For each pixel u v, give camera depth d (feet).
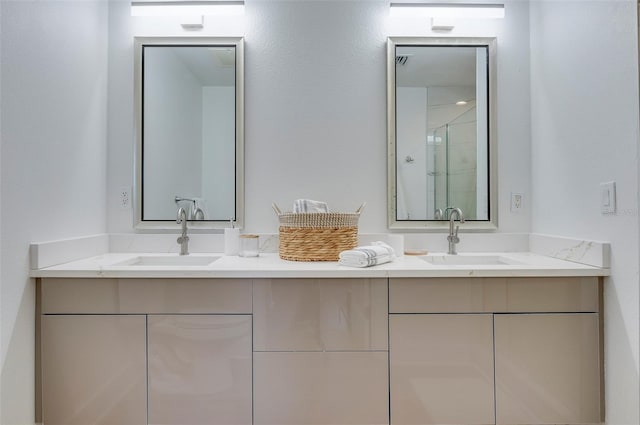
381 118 6.16
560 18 5.32
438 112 6.15
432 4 6.09
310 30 6.16
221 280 4.36
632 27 4.00
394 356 4.37
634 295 4.00
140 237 6.00
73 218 5.12
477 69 6.16
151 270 4.26
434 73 6.15
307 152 6.14
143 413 4.33
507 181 6.16
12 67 3.98
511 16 6.20
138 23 6.13
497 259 5.74
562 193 5.28
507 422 4.38
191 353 4.35
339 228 5.19
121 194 6.07
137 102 6.08
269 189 6.13
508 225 6.15
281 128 6.13
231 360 4.35
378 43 6.17
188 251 5.97
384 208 6.15
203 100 6.10
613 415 4.26
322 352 4.36
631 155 4.03
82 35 5.36
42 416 4.31
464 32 6.20
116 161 6.08
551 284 4.43
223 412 4.34
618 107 4.20
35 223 4.34
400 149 6.12
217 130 6.09
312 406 4.35
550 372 4.41
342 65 6.15
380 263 4.73
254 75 6.14
